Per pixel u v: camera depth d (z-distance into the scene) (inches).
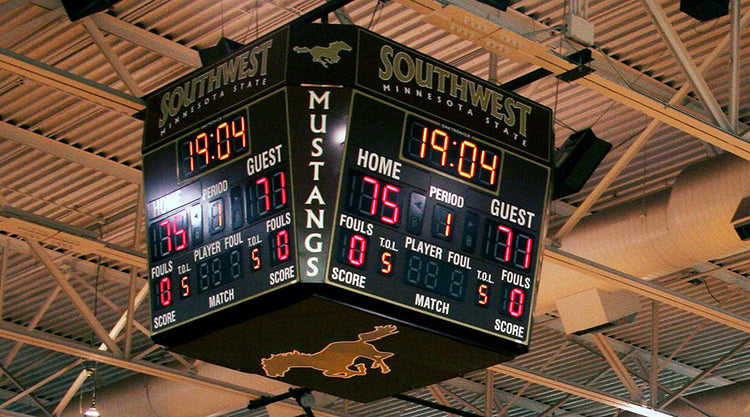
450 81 557.6
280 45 536.4
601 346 983.6
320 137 522.9
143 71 717.3
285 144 524.4
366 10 665.6
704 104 620.7
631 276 783.1
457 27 544.7
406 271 534.9
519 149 573.9
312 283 510.6
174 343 566.9
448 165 551.2
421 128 544.1
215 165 550.9
